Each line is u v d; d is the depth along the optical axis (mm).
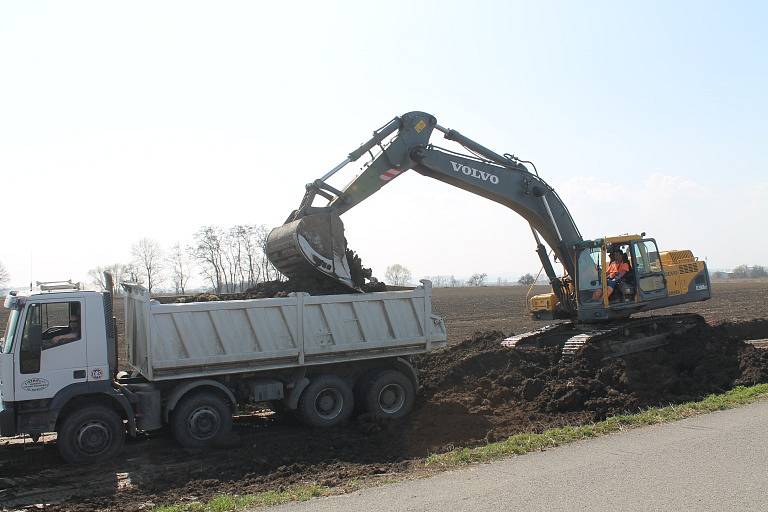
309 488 7637
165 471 9148
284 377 11406
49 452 10195
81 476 8992
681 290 16344
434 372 13914
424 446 10141
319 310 11273
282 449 10031
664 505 6352
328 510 6695
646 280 15719
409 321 12125
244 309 10656
